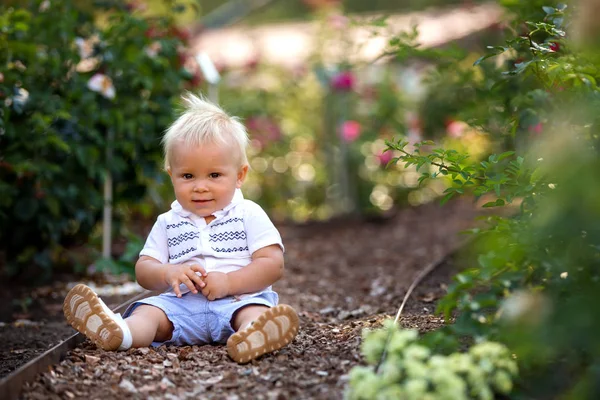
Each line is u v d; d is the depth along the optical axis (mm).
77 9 5441
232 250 3117
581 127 2547
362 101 8867
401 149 2992
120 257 5551
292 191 9375
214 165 3090
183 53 5711
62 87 5102
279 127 9070
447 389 2088
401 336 2281
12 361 3238
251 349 2689
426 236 6957
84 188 5117
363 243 6887
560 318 2000
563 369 2344
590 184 1989
